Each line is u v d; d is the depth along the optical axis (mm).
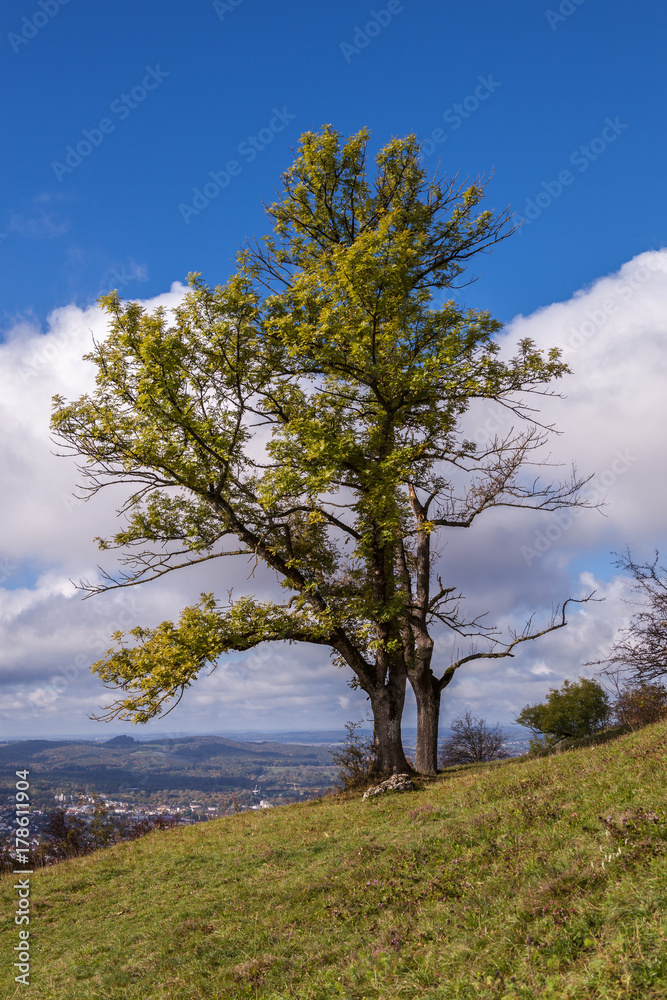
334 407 20750
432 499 24969
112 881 13836
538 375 20172
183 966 8242
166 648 18719
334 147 21281
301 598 20016
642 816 7430
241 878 12008
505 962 5359
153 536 19953
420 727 24203
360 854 11055
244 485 20594
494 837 9195
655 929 4918
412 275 21016
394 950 6590
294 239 23078
